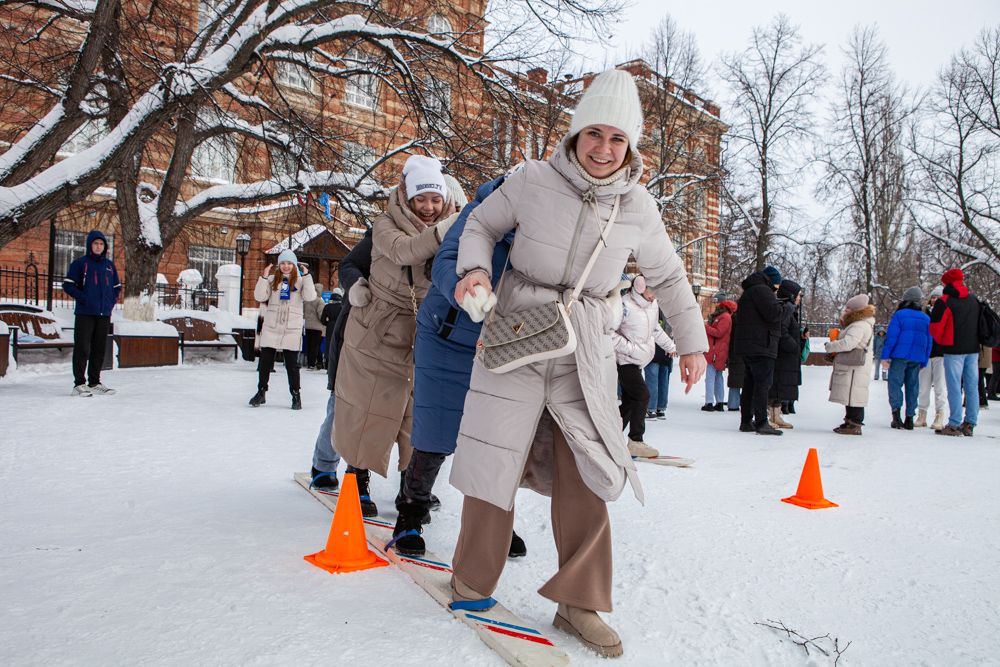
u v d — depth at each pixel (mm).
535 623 2367
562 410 2270
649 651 2193
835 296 40625
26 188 8867
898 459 6387
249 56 10930
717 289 36688
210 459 4820
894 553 3395
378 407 3443
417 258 3150
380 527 3371
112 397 7801
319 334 14289
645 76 23406
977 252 26969
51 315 12195
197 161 18047
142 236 13719
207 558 2803
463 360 2920
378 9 13172
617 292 2451
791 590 2818
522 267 2354
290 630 2172
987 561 3303
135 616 2223
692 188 25094
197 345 14188
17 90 11875
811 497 4391
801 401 12719
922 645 2330
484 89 14078
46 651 1962
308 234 20656
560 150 2295
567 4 13047
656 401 9430
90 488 3895
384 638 2150
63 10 10438
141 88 10641
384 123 19406
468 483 2275
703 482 4992
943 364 8852
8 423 5789
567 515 2312
